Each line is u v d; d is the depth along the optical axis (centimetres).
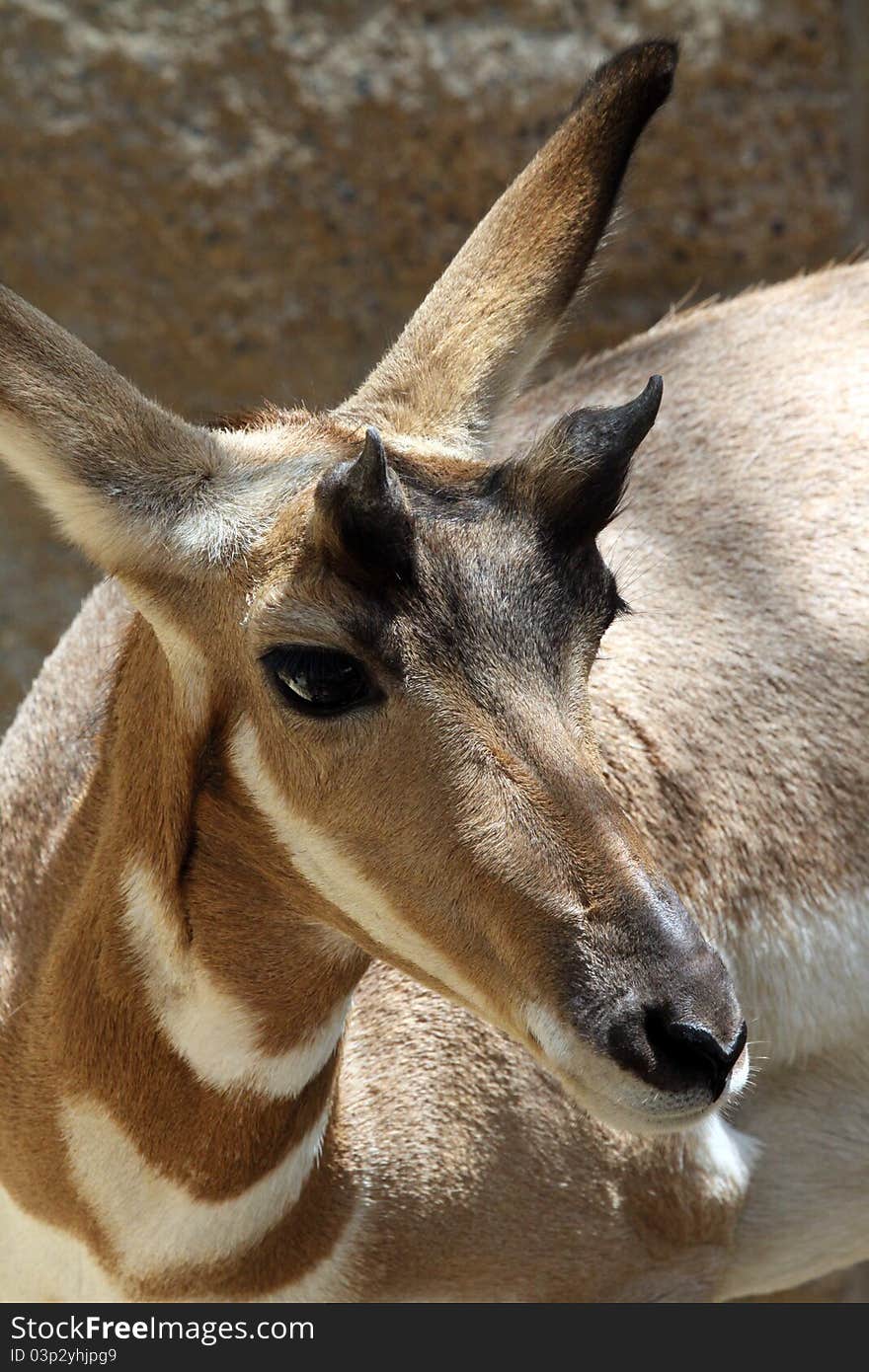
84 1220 771
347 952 720
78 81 1355
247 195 1390
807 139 1448
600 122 790
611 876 622
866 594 912
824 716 886
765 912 870
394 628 630
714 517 927
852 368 984
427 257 1427
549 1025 624
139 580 680
